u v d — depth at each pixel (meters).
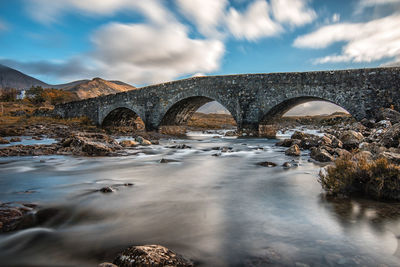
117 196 4.30
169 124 28.59
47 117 39.66
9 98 84.19
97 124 33.25
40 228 2.94
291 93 18.92
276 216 3.28
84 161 8.48
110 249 2.46
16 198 4.12
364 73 16.22
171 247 2.47
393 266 2.05
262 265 2.10
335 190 4.26
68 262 2.23
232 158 9.11
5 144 13.93
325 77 17.55
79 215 3.38
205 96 23.23
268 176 5.84
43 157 9.34
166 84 25.94
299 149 10.16
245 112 21.03
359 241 2.52
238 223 3.06
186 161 8.49
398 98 15.15
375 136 8.78
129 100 29.27
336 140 9.59
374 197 4.05
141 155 10.18
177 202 3.96
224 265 2.12
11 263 2.20
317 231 2.78
